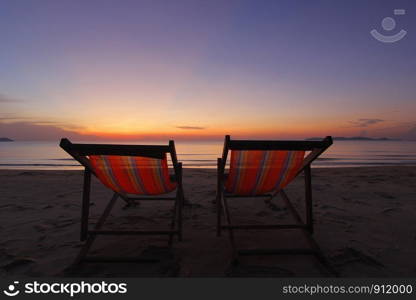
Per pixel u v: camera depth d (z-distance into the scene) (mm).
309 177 1748
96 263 1663
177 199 2088
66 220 2502
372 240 2016
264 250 1641
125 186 1932
